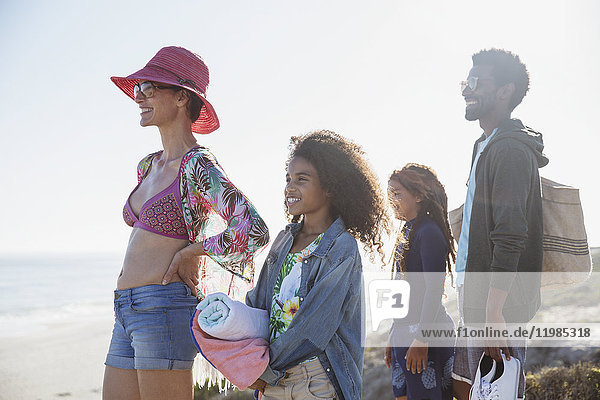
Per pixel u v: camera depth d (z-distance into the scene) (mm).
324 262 1826
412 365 2371
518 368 2012
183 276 2176
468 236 2148
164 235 2188
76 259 29688
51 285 27266
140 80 2301
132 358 2225
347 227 1915
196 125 2584
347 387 1773
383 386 3145
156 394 2139
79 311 18891
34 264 29000
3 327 14219
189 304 2191
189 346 2184
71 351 9336
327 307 1768
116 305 2229
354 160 1935
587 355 2840
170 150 2305
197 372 2299
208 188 2131
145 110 2299
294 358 1758
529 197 2043
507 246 1967
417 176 2422
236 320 1766
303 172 1901
